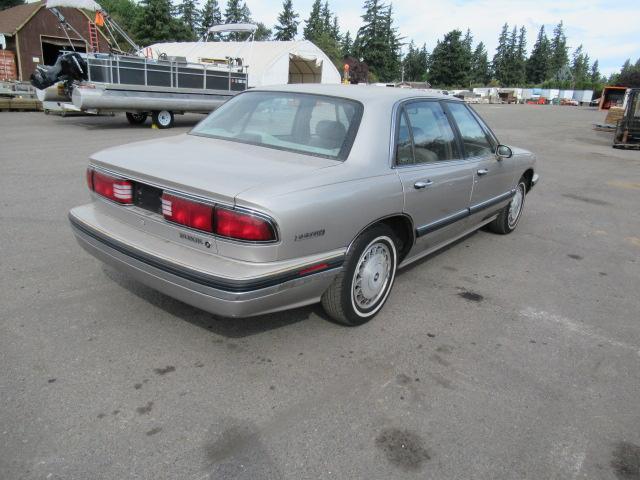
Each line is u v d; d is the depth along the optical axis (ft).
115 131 45.88
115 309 11.75
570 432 8.63
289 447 7.88
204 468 7.38
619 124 57.62
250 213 8.55
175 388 9.10
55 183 23.58
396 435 8.29
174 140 12.26
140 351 10.16
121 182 10.40
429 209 12.76
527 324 12.50
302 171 9.75
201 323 11.35
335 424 8.45
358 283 11.24
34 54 100.53
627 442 8.48
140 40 169.17
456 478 7.50
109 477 7.13
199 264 9.00
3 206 19.54
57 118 54.70
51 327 10.82
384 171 11.05
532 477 7.61
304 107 11.93
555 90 299.38
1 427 7.90
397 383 9.68
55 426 8.00
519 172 18.71
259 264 8.84
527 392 9.68
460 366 10.41
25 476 7.03
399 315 12.48
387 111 11.64
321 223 9.45
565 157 46.96
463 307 13.21
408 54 362.33
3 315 11.19
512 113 124.57
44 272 13.53
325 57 101.60
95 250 10.85
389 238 11.68
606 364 10.87
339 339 11.11
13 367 9.39
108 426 8.08
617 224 23.21
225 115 13.17
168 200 9.46
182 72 50.52
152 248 9.67
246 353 10.33
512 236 20.21
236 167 9.77
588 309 13.62
